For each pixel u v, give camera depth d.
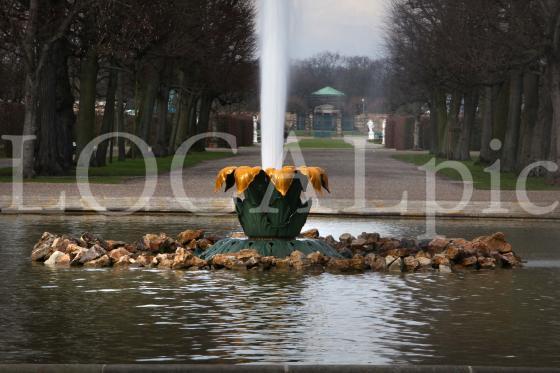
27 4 45.53
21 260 18.95
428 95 99.12
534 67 49.72
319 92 190.38
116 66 58.88
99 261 18.28
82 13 47.16
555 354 10.82
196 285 15.90
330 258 18.48
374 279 16.88
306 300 14.46
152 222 27.33
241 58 87.06
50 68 46.06
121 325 12.36
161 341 11.38
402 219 29.39
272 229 18.98
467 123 78.62
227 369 9.52
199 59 68.44
